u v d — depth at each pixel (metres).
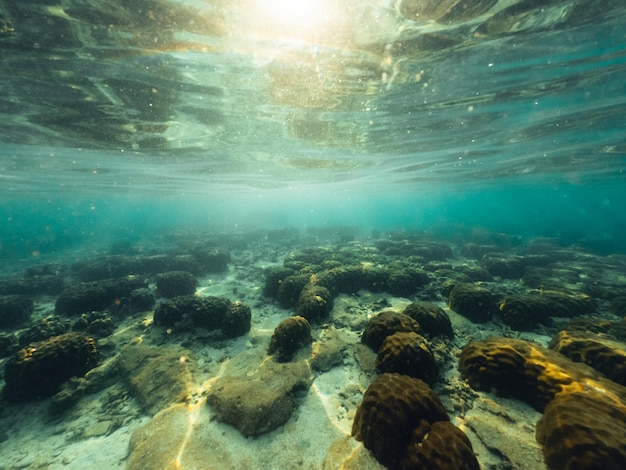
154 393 0.98
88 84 1.48
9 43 1.12
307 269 2.08
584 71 1.45
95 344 1.23
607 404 0.65
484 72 1.45
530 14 1.04
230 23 1.05
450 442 0.61
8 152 2.63
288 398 0.89
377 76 1.47
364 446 0.72
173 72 1.40
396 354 0.94
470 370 0.94
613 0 0.98
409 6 0.98
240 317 1.40
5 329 1.66
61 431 0.88
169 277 2.09
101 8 0.96
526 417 0.77
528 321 1.37
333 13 1.01
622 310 1.45
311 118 2.04
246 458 0.72
